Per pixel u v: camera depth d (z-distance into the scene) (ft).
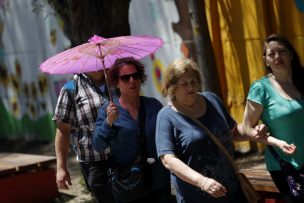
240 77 56.80
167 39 62.34
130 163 29.43
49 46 77.71
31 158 54.49
